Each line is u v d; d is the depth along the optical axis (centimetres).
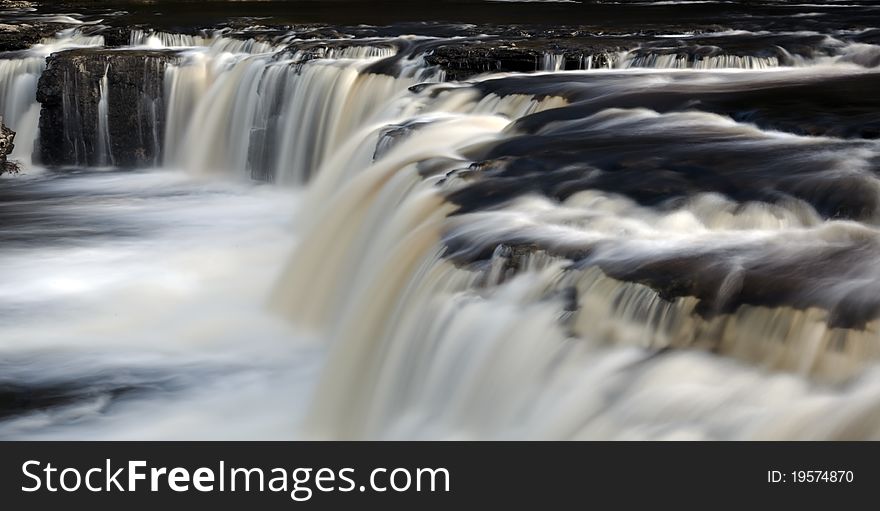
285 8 3231
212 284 1416
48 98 2253
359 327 1055
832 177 1115
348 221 1316
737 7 3170
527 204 1116
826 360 758
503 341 886
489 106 1708
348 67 2000
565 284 900
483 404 880
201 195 1981
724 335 806
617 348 835
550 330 867
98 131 2248
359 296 1088
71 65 2238
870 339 754
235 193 1995
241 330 1254
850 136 1322
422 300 984
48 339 1236
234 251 1569
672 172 1177
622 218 1062
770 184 1113
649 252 929
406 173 1298
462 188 1181
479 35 2405
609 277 874
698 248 938
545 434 822
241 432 1019
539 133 1472
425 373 941
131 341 1229
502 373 875
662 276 862
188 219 1780
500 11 3094
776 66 1997
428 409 927
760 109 1473
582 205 1107
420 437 908
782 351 779
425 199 1180
